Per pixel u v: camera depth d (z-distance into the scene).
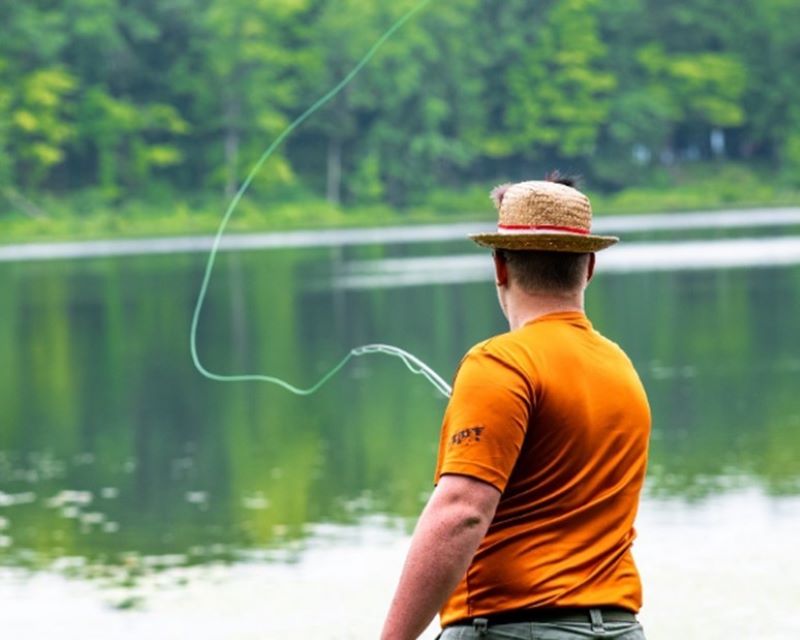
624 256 63.75
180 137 125.69
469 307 42.41
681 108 143.62
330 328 38.50
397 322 39.16
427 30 129.25
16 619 11.82
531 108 135.12
